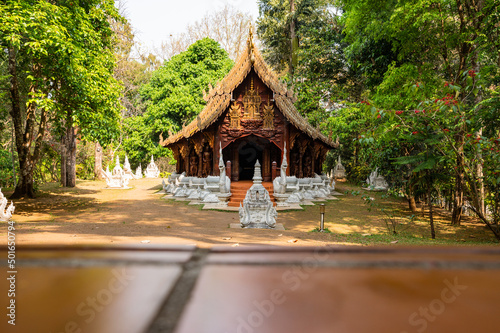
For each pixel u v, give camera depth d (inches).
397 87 446.6
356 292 13.1
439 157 309.7
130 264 15.7
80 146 1214.9
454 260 16.1
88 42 475.5
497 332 9.7
